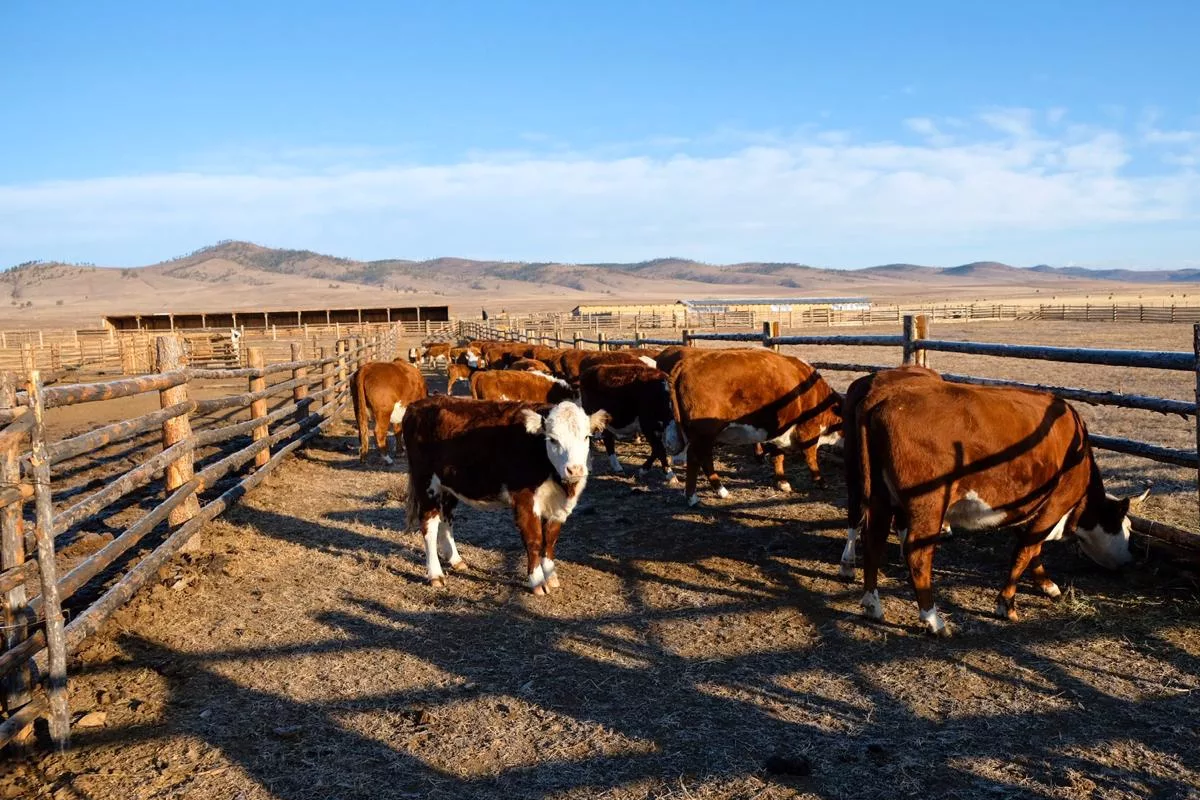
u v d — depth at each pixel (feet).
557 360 53.52
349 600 21.06
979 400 17.28
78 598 20.88
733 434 28.86
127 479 19.58
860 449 18.03
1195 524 22.93
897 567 21.86
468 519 28.50
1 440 13.37
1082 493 18.42
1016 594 19.51
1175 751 13.06
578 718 14.82
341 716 15.15
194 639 18.71
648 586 21.26
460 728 14.60
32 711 13.84
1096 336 114.83
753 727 14.33
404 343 153.99
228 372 30.83
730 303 282.56
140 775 13.35
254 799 12.68
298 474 36.58
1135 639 16.84
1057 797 12.09
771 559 22.89
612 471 35.83
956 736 13.79
